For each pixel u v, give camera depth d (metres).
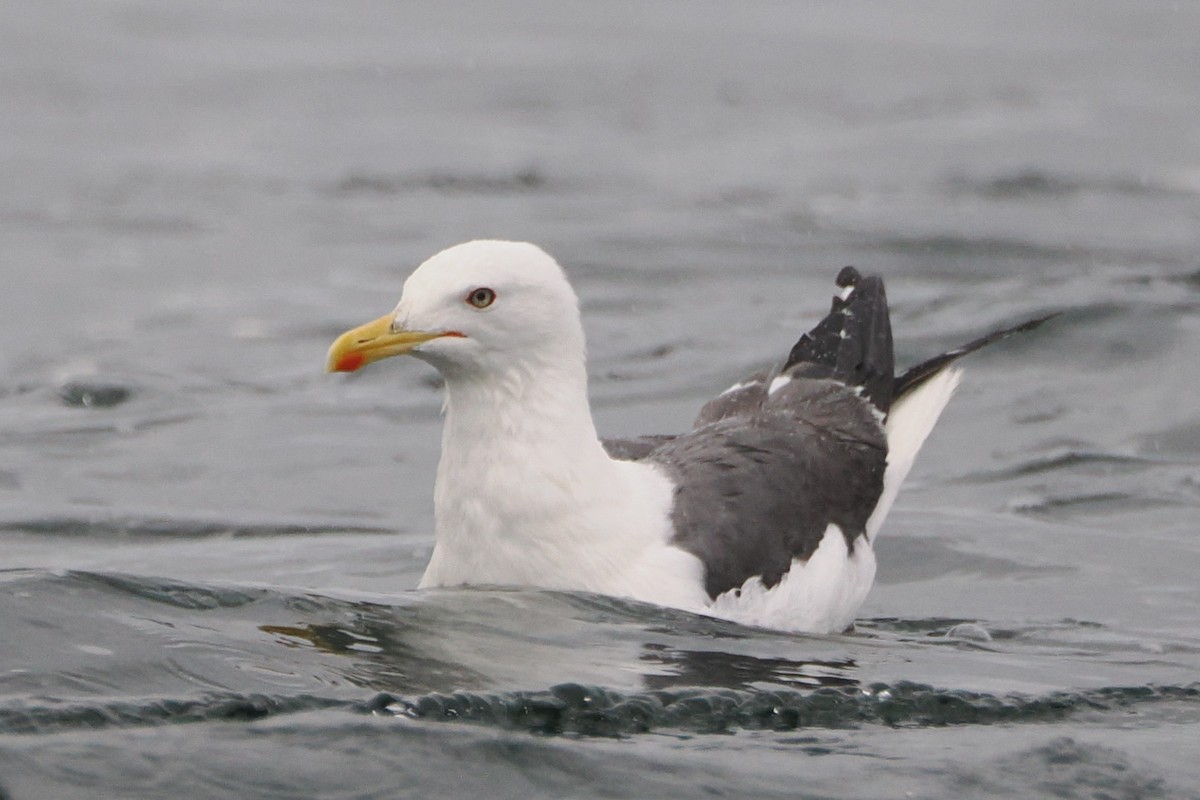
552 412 10.30
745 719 8.38
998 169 28.34
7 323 19.83
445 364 10.31
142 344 19.02
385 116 33.44
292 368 18.25
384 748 7.59
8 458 15.13
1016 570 12.64
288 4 46.53
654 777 7.52
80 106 33.81
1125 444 15.65
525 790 7.33
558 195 27.03
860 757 7.92
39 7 43.50
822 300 20.81
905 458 12.50
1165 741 8.35
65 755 7.34
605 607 9.97
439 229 24.78
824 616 10.91
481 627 9.45
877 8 47.41
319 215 25.77
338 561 12.48
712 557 10.43
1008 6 47.81
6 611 8.86
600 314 20.25
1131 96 34.97
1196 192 26.75
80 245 23.78
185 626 8.98
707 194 26.83
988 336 13.46
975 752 8.03
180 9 44.97
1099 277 20.91
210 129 32.12
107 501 14.07
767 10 46.78
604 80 37.03
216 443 15.73
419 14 45.66
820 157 29.80
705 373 17.77
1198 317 18.81
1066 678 9.54
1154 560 12.84
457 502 10.41
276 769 7.35
